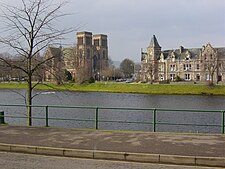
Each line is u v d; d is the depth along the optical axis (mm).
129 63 153000
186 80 106188
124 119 29109
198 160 8219
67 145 9891
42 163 8297
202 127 25000
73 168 7781
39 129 12984
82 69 44062
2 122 15609
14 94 57781
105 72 124875
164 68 119938
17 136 11461
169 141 10359
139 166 7977
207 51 106938
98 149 9305
